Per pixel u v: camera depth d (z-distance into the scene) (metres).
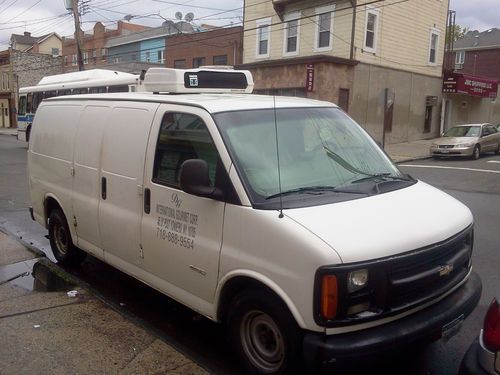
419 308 3.37
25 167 16.78
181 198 3.96
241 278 3.52
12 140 31.72
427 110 27.97
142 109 4.55
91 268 6.25
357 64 22.62
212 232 3.70
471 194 12.12
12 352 3.89
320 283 3.02
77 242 5.65
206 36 32.59
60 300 4.96
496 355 2.73
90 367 3.69
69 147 5.61
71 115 5.68
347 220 3.29
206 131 3.85
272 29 25.56
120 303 5.18
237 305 3.58
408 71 25.75
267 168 3.70
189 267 3.92
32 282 5.55
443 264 3.47
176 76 4.80
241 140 3.78
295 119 4.17
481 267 6.34
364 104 23.44
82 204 5.33
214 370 3.88
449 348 4.21
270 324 3.40
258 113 4.05
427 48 26.80
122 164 4.66
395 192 3.89
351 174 3.98
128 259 4.69
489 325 2.80
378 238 3.17
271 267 3.28
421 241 3.31
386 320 3.21
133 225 4.50
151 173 4.29
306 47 24.09
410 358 4.02
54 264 6.14
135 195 4.48
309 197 3.55
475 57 46.09
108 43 48.59
